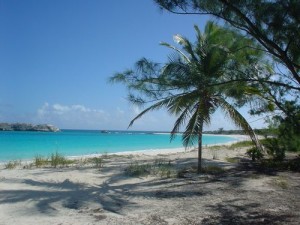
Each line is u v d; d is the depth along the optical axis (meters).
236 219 7.11
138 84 10.20
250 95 11.95
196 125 12.34
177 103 12.50
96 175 12.23
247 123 13.70
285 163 16.22
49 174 12.00
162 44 14.13
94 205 7.99
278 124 14.98
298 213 7.61
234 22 6.94
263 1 6.31
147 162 17.06
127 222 6.77
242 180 11.76
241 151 26.16
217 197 9.12
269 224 6.79
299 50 6.97
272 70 10.30
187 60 11.23
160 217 7.17
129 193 9.42
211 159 18.89
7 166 14.73
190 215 7.37
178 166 15.41
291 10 6.07
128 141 56.06
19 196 8.51
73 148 33.69
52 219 6.79
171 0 6.84
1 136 54.19
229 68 8.47
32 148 31.67
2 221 6.56
